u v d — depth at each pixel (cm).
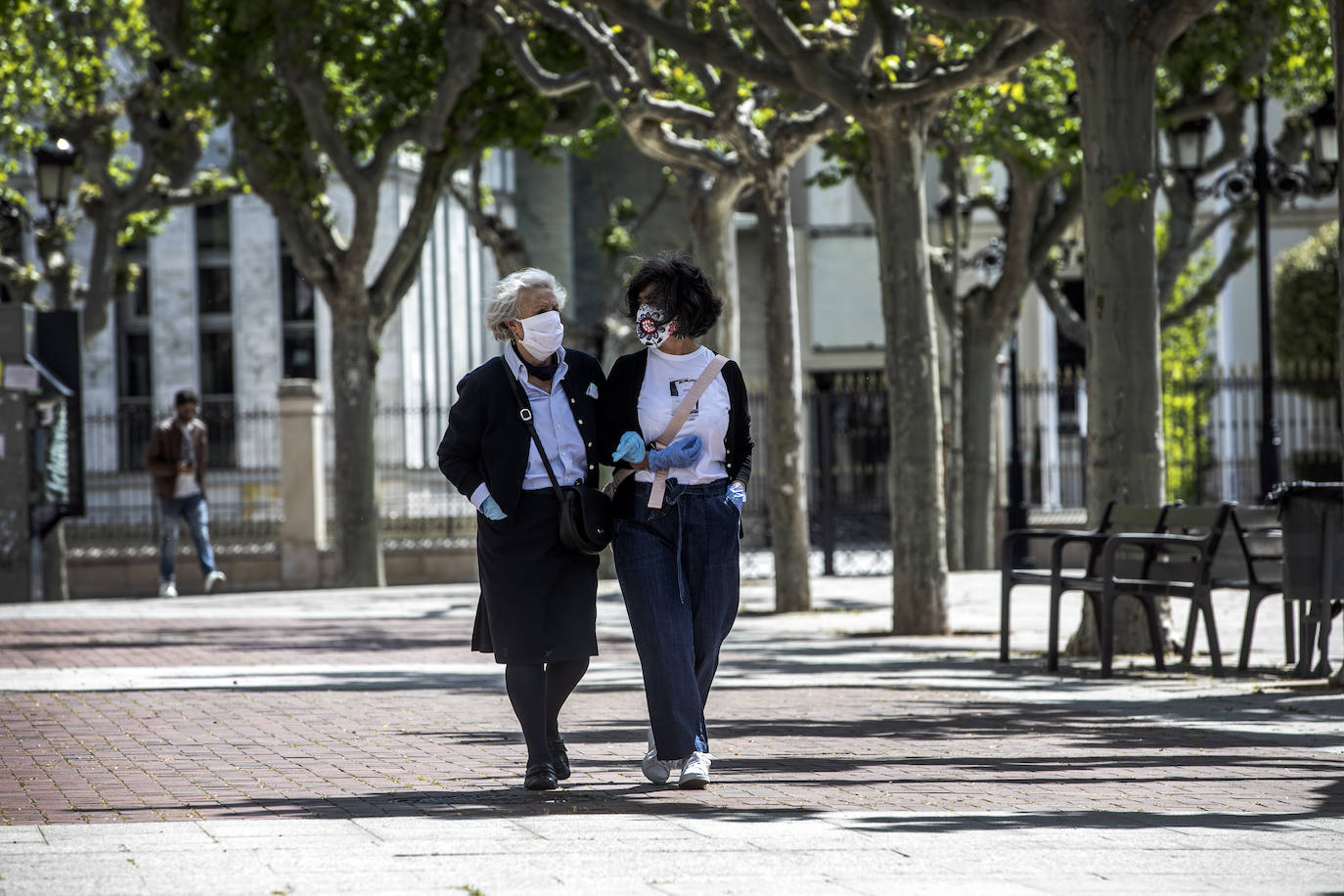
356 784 1914
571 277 13288
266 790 1864
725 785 1892
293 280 11050
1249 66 6425
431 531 9462
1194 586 3281
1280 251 12438
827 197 12975
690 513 1878
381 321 7656
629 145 13250
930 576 4631
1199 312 10975
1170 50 6359
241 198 10994
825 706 2811
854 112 4419
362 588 7569
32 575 6500
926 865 1374
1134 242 3709
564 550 1872
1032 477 10481
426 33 7150
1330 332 10088
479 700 2944
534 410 1881
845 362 12912
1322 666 3158
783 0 5175
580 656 1884
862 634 4662
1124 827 1592
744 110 5441
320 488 8331
